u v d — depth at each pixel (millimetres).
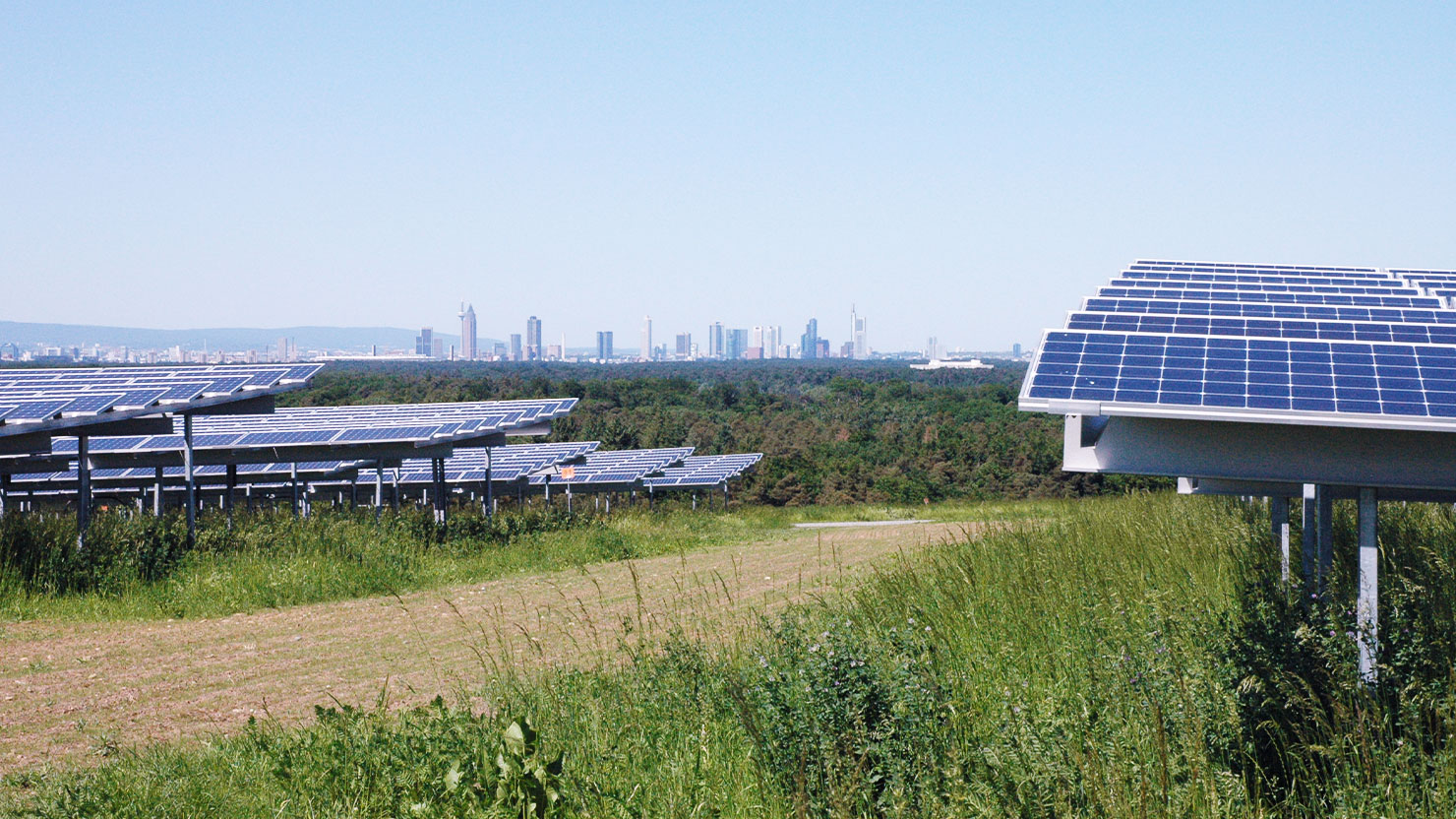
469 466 33219
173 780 6641
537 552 20641
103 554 15609
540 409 24062
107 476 29312
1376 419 6070
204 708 9328
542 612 13961
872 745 5582
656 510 41312
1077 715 5992
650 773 6219
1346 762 5102
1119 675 6262
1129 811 4691
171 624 13445
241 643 12219
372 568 16969
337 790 6141
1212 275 19391
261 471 29375
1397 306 14242
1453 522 12242
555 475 36406
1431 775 5148
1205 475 6922
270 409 18188
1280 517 10680
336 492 38312
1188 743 5250
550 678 8523
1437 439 6570
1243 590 7957
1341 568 8977
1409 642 6105
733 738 6582
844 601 10875
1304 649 6039
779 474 60125
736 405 85000
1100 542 12438
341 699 9508
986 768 5227
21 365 136750
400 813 5898
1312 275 19766
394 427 22547
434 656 11281
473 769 6105
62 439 22047
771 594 14508
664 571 18562
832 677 6047
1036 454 58250
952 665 7465
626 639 11133
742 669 7758
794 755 5762
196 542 17281
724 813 5695
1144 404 6410
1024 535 13180
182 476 29359
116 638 12531
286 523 19453
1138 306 13812
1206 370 6965
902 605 9273
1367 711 5613
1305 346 7301
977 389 86625
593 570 19094
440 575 17641
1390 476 6633
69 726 8789
